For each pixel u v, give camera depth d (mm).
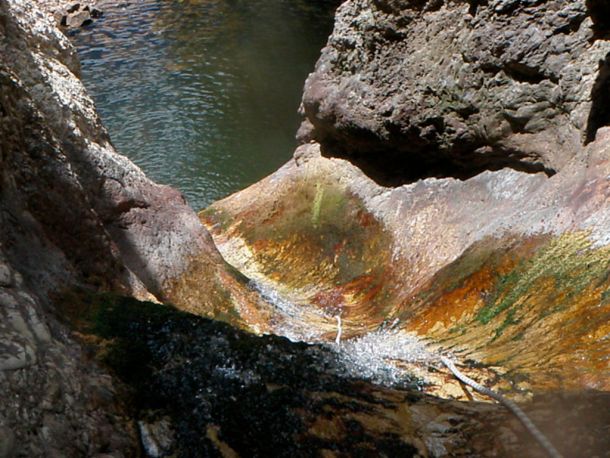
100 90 16594
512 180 7652
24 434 2877
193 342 3854
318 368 4078
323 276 8914
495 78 7602
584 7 6848
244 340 3977
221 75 17328
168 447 3297
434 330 6191
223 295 6961
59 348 3369
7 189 4535
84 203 5410
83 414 3180
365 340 6102
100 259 5398
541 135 7301
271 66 17797
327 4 21828
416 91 8570
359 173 9562
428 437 3518
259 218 10273
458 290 6438
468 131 8016
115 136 14477
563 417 3553
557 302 5492
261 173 13172
